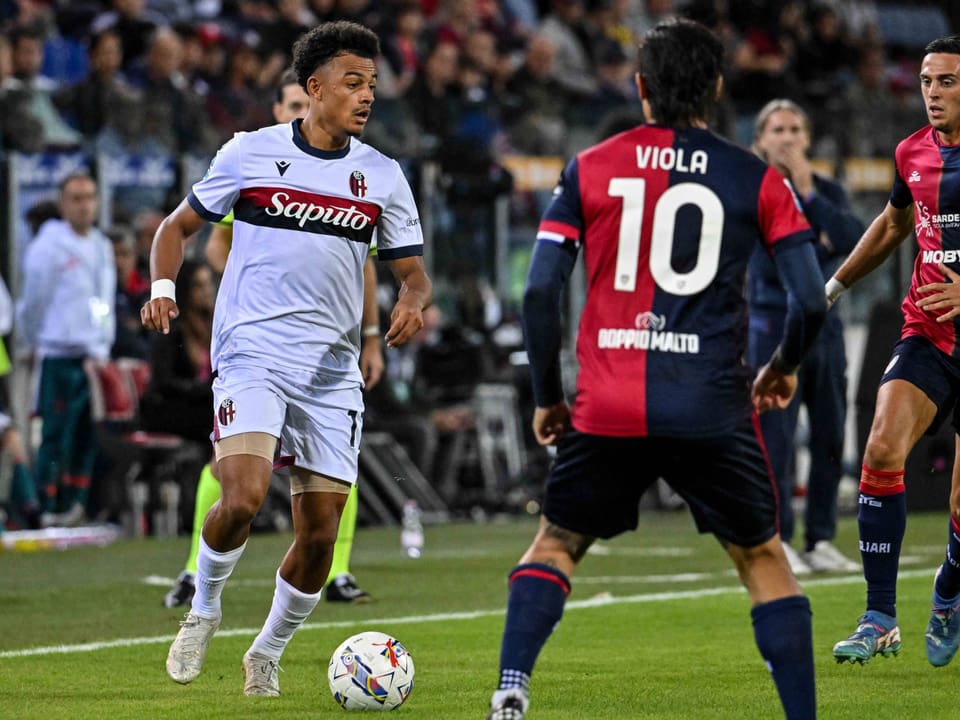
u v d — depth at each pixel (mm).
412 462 48094
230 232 27281
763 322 31969
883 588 20547
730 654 22531
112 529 43250
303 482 18984
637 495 14953
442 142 50625
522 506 49531
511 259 53125
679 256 14516
